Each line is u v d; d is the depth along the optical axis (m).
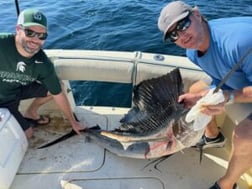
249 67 1.07
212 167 1.38
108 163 1.42
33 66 1.39
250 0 3.97
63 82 1.61
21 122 1.50
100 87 2.21
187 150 1.45
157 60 1.59
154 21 3.39
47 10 3.83
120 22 3.43
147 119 1.34
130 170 1.38
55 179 1.35
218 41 1.12
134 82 1.59
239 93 1.10
